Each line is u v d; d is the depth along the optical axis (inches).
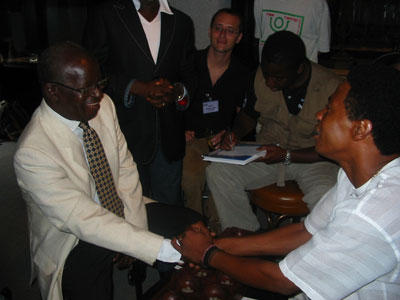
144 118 87.9
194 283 55.2
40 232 59.0
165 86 79.1
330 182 84.6
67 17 192.5
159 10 85.8
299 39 82.2
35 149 52.2
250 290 55.2
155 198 103.6
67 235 57.7
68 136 55.4
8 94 188.2
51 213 54.2
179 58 90.7
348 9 165.0
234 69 109.6
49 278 57.3
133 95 83.5
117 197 64.5
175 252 57.2
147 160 91.5
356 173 39.7
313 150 86.5
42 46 198.5
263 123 100.0
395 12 167.2
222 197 93.3
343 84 39.4
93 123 61.0
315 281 38.7
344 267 37.0
